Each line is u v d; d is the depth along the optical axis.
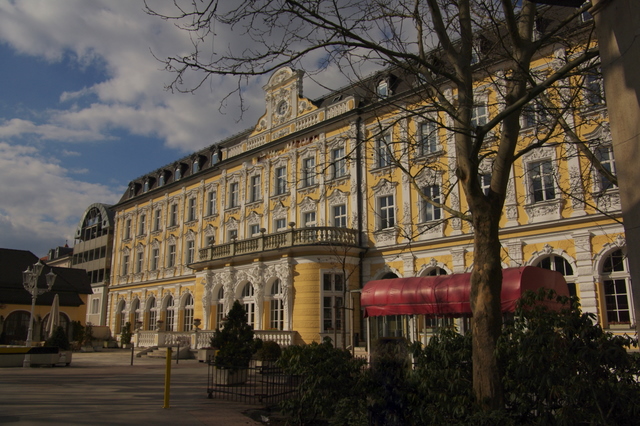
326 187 28.91
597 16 6.02
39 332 41.19
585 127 19.05
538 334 6.50
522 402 6.91
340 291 25.77
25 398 11.91
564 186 19.91
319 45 8.27
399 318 20.66
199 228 38.09
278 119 32.88
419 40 9.53
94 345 40.53
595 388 6.02
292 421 9.45
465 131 7.96
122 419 9.33
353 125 27.83
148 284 42.62
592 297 18.94
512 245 21.45
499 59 9.88
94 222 56.06
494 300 7.63
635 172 5.42
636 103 5.43
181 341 31.12
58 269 47.09
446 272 23.52
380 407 7.45
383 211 26.59
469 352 8.12
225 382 14.77
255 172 33.66
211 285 31.27
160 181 44.72
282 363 9.54
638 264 5.31
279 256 27.16
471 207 8.14
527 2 8.77
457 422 6.89
